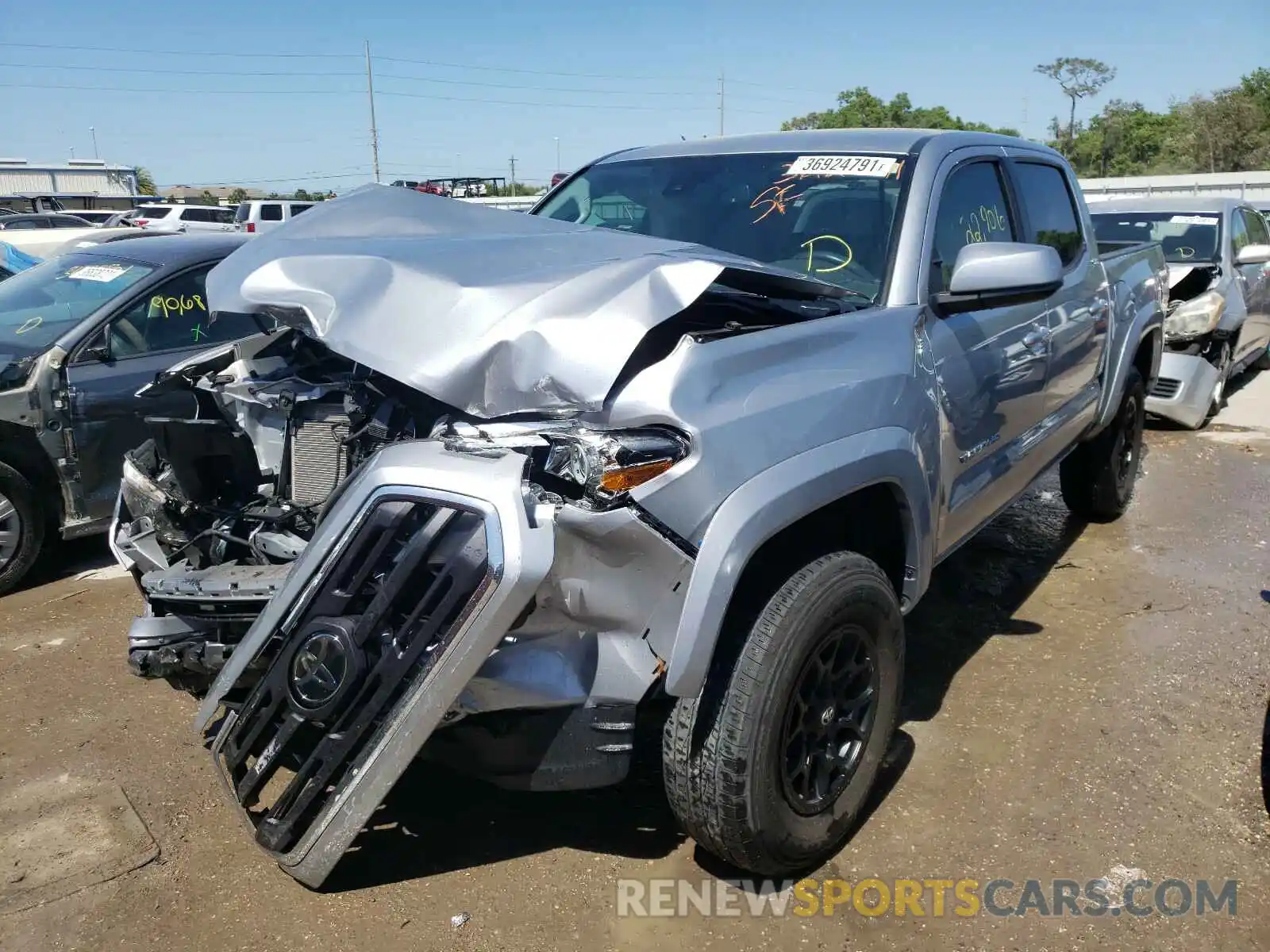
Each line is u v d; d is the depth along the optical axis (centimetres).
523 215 341
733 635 258
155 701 389
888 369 297
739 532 240
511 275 262
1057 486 670
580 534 230
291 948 258
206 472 306
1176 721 368
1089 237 498
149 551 312
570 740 245
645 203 407
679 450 237
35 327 538
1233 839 301
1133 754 346
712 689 253
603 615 238
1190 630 446
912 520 306
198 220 2994
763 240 369
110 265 579
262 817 260
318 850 242
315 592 240
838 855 295
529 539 224
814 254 356
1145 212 945
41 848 300
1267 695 387
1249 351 996
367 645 236
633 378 243
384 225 325
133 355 541
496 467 231
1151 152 6750
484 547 226
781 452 255
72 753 352
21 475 499
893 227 347
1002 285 327
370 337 256
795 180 384
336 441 288
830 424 271
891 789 327
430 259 276
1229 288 858
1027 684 396
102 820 313
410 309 257
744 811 254
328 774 242
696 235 383
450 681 228
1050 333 416
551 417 244
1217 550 548
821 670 272
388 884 283
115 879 286
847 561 277
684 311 303
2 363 505
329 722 241
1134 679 400
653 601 238
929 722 368
